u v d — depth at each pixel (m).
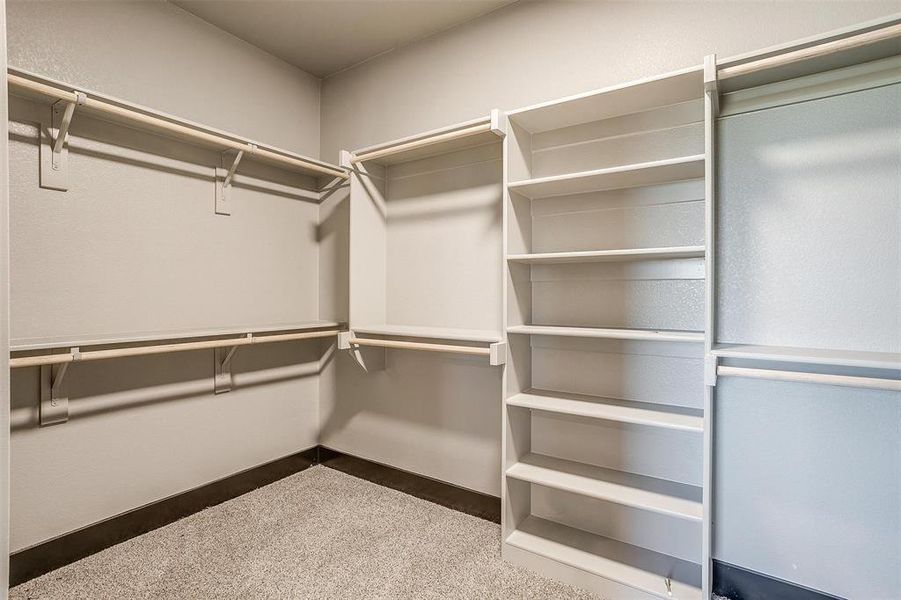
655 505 1.49
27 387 1.65
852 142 1.42
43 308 1.68
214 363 2.24
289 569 1.69
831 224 1.45
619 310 1.83
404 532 1.98
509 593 1.58
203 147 2.18
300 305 2.65
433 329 2.25
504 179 1.80
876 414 1.39
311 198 2.72
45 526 1.69
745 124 1.57
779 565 1.52
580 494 1.75
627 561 1.66
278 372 2.55
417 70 2.37
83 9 1.78
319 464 2.77
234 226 2.31
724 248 1.61
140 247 1.95
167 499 2.04
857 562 1.41
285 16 2.17
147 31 1.98
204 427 2.20
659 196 1.74
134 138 1.92
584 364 1.90
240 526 2.01
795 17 1.47
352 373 2.64
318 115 2.78
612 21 1.81
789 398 1.51
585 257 1.68
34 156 1.65
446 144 2.17
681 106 1.69
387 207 2.53
